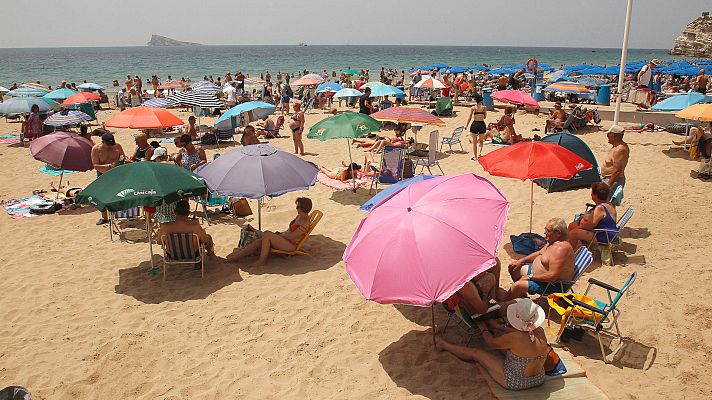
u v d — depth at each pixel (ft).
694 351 16.85
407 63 313.94
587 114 56.18
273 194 22.31
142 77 193.36
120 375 16.66
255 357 17.48
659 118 57.31
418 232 15.05
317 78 83.61
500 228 15.72
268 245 24.79
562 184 34.17
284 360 17.28
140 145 33.37
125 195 20.51
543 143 22.38
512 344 14.51
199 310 20.59
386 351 17.63
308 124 65.67
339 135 30.04
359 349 17.80
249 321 19.75
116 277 23.70
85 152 30.19
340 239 27.76
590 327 17.54
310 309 20.54
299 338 18.58
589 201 32.12
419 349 17.66
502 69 138.21
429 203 16.25
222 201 31.35
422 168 41.88
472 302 17.06
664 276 21.63
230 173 22.75
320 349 17.87
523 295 18.95
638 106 67.15
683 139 48.62
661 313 18.98
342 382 16.06
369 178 38.96
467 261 14.42
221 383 16.15
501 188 35.91
